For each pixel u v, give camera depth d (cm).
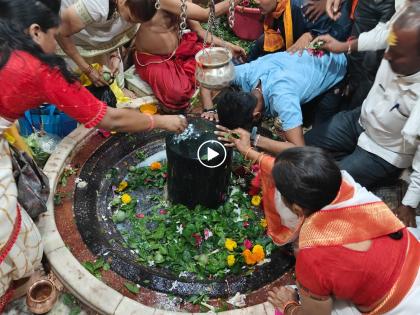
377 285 158
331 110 326
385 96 244
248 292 227
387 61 233
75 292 225
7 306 234
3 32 168
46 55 176
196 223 258
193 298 223
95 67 324
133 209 273
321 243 156
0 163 198
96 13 273
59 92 184
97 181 280
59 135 316
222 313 212
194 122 249
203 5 446
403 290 159
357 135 295
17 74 173
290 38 320
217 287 228
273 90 273
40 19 173
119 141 298
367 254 155
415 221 250
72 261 232
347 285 156
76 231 251
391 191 287
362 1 293
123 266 235
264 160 217
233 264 240
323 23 306
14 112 189
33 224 222
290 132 267
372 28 298
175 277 236
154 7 254
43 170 271
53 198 262
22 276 225
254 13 390
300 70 288
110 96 320
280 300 207
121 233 262
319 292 160
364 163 272
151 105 330
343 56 311
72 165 285
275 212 213
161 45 330
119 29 313
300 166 152
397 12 233
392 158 264
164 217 267
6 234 200
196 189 254
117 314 213
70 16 271
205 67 239
